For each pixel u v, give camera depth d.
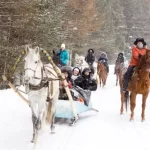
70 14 37.34
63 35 27.86
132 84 12.20
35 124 9.17
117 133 10.60
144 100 12.30
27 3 20.80
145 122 12.20
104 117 12.97
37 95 9.04
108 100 17.27
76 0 41.22
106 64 24.42
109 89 22.61
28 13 21.62
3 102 14.52
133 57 12.47
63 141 9.63
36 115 9.21
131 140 9.84
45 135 10.23
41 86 8.98
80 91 12.85
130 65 12.52
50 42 24.66
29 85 8.96
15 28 21.70
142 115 12.39
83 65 22.58
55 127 11.23
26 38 23.05
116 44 69.69
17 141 9.55
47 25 23.81
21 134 10.27
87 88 14.26
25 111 13.23
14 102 14.68
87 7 44.19
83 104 12.52
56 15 26.00
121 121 12.32
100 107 15.15
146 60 11.73
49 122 10.32
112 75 35.62
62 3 29.22
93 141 9.69
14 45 21.89
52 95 9.88
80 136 10.19
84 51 45.97
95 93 20.05
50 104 10.35
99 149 8.95
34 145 8.95
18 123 11.50
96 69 24.64
